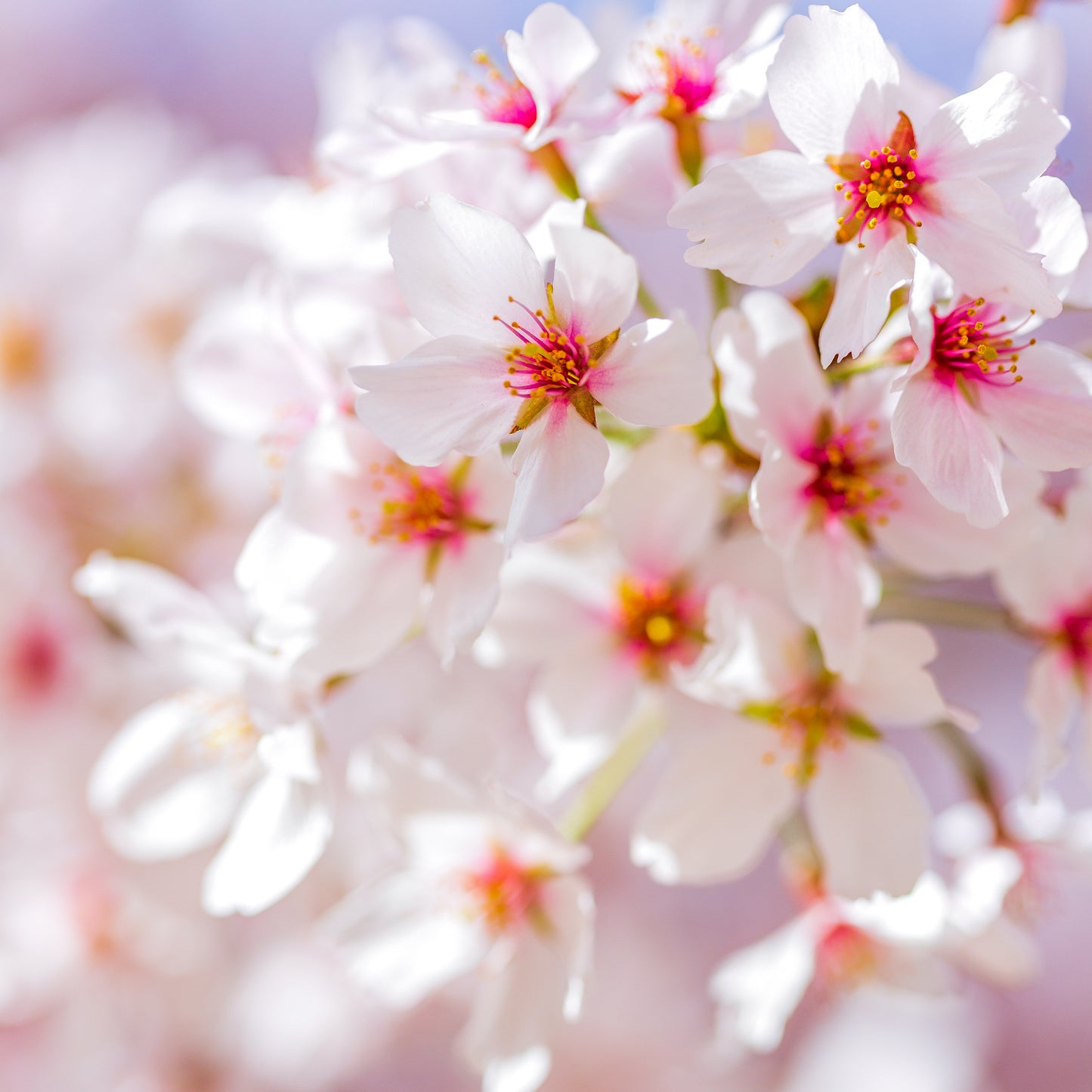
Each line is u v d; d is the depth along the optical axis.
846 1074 0.72
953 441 0.45
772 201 0.45
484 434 0.45
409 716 0.57
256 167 0.88
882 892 0.47
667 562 0.48
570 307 0.45
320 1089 0.63
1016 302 0.45
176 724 0.51
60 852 0.55
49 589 0.56
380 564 0.47
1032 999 0.85
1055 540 0.47
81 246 0.63
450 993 0.62
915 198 0.45
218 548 0.61
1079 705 0.48
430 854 0.49
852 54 0.45
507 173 0.48
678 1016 0.69
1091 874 0.51
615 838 0.68
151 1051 0.59
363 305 0.48
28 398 0.61
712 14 0.48
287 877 0.47
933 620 0.48
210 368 0.49
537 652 0.49
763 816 0.48
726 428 0.47
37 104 0.95
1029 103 0.44
